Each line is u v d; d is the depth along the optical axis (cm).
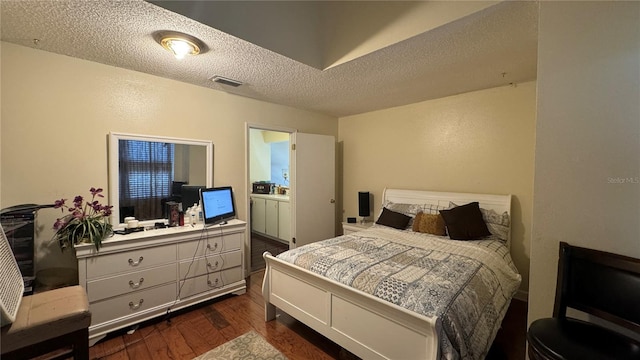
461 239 267
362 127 434
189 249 252
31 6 152
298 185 395
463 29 176
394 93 321
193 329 225
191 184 292
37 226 212
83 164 231
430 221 298
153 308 231
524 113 280
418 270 186
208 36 185
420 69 244
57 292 133
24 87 205
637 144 121
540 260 147
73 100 225
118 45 202
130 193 253
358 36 217
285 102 364
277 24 208
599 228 130
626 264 118
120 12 158
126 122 251
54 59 216
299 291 208
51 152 217
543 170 145
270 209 523
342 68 241
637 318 113
